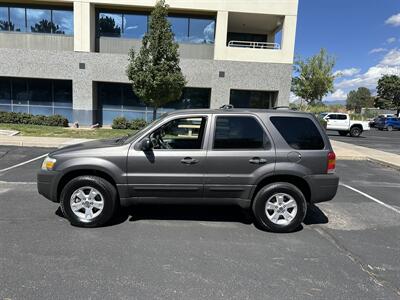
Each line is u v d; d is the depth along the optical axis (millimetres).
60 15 21453
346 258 4164
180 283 3424
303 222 5504
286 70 21172
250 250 4301
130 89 22391
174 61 16266
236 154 4883
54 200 4941
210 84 21109
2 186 7156
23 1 20969
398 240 4836
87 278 3463
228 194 4953
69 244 4285
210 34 22047
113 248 4211
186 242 4484
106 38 21750
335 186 4992
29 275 3484
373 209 6391
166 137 5008
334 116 26438
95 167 4812
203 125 5004
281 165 4875
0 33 21266
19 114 19953
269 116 5020
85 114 21078
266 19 22344
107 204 4879
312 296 3264
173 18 21797
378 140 23484
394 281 3617
